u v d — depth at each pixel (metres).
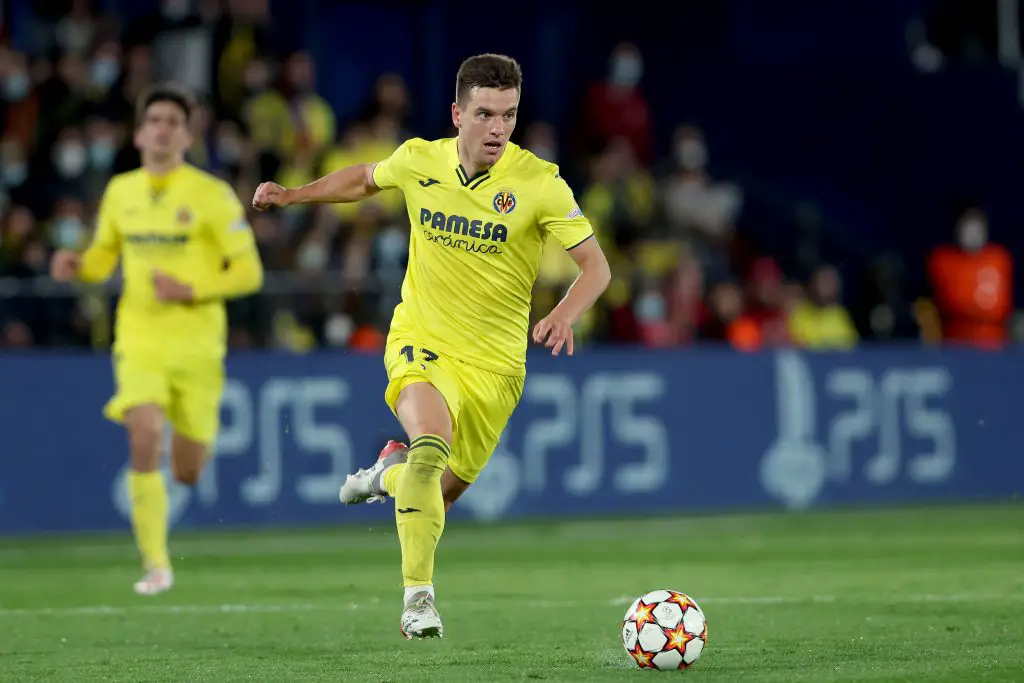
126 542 46.41
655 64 75.81
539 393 52.47
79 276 36.25
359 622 28.88
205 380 35.56
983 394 57.34
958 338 63.12
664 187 66.12
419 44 73.06
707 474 54.09
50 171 56.41
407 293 24.81
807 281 71.12
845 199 77.00
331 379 50.34
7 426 47.88
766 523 50.75
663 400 53.75
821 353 55.53
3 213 54.88
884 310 65.00
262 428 49.59
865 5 77.06
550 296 57.56
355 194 25.08
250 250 35.62
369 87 72.38
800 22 76.81
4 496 47.78
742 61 76.44
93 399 48.59
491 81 22.91
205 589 35.31
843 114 77.06
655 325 59.03
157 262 35.00
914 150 77.31
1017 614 28.91
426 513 22.58
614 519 52.09
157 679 22.00
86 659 24.22
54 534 48.09
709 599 32.19
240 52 60.41
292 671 22.53
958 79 77.56
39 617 30.22
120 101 58.06
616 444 53.19
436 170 24.11
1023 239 77.25
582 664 22.67
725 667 22.16
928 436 56.66
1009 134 77.56
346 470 50.38
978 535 47.00
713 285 63.41
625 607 31.08
